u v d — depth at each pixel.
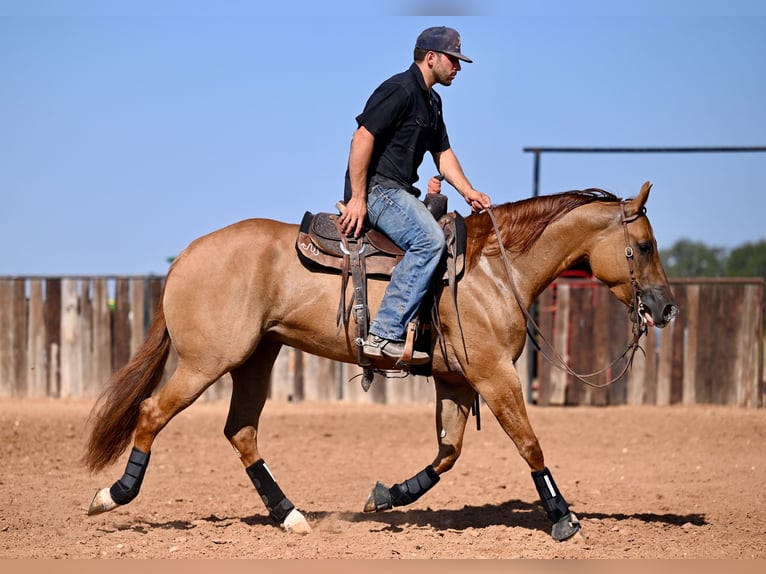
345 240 6.63
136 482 6.70
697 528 7.15
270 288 6.65
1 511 7.38
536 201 6.90
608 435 12.59
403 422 13.59
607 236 6.82
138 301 15.20
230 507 8.02
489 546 6.41
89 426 12.40
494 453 11.36
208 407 14.95
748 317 15.23
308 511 7.92
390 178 6.71
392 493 7.09
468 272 6.64
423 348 6.66
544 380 15.22
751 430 13.00
